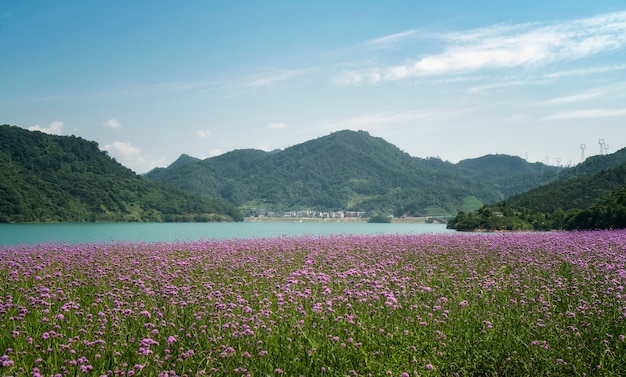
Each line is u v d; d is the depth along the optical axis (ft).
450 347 28.66
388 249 72.02
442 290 42.32
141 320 32.35
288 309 35.14
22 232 272.31
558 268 53.11
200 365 25.50
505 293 41.57
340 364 26.05
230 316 32.01
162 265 53.67
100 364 25.14
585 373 25.38
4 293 39.96
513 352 27.91
